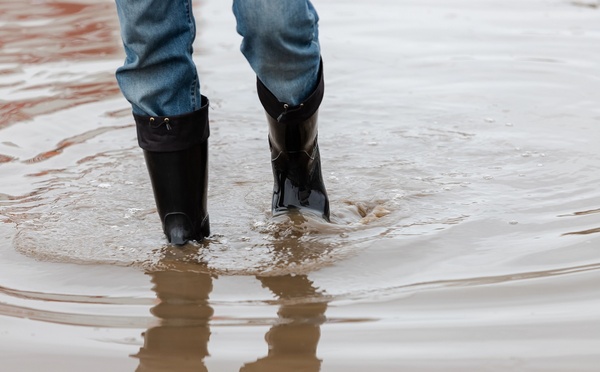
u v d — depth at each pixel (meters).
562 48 9.66
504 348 3.78
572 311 4.10
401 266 4.70
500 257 4.77
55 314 4.23
